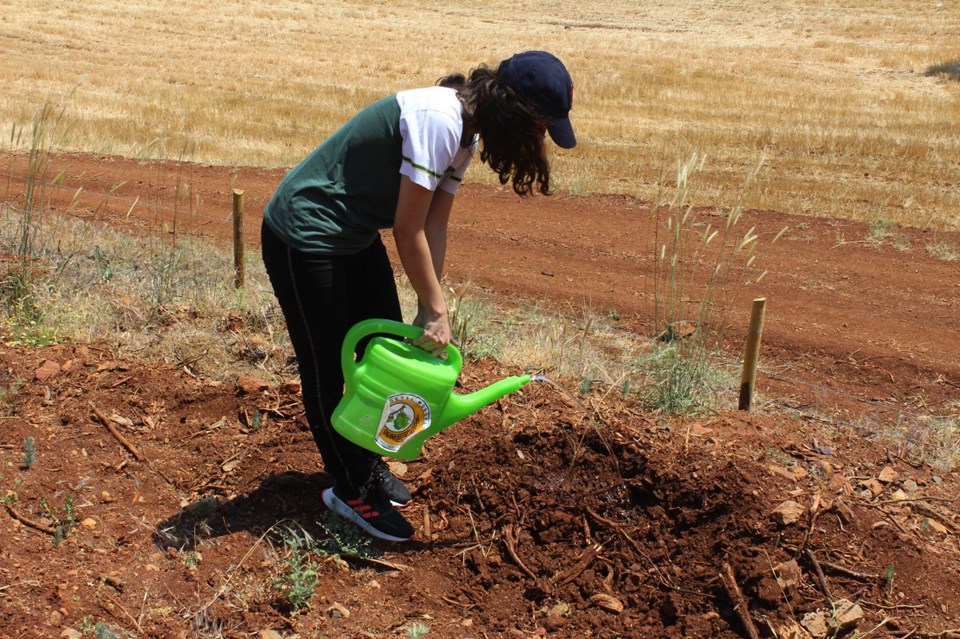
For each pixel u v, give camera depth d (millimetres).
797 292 8750
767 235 10805
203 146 15328
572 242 10406
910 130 18062
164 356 4633
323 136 17062
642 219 11492
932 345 7348
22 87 21047
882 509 3734
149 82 22781
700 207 12125
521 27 35562
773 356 7012
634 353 6160
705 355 5047
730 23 36250
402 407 3115
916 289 8953
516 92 2840
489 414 4133
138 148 14820
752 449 4180
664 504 3504
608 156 15492
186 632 2875
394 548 3420
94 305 5137
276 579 3088
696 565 3312
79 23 31531
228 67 25719
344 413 3148
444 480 3717
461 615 3162
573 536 3477
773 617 3104
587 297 8375
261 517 3479
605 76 24656
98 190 11859
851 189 13312
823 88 23766
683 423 4488
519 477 3662
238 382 4285
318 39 31359
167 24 32469
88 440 3789
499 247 10148
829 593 3174
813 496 3576
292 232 3002
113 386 4203
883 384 6527
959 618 3123
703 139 17094
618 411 4312
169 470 3697
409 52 29406
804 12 37844
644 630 3141
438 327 3092
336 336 3164
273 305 5492
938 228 11219
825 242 10562
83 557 3119
